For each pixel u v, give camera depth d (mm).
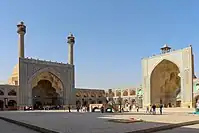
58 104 60250
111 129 11891
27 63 53969
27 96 53062
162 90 53562
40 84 61281
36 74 55125
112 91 71625
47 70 57406
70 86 62000
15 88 51875
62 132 10867
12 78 54938
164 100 53375
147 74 52875
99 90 71625
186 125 15727
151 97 51812
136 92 65500
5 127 15312
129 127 12734
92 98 69062
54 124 14812
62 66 60750
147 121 16656
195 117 21203
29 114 29359
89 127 12922
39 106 58844
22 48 53688
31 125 14391
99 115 25859
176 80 54375
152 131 12344
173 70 52500
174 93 54469
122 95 69125
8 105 50875
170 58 48750
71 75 62438
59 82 60188
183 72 46094
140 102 62781
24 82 53000
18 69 52625
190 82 44625
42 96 61438
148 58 53125
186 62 45719
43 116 24375
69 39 63219
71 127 12977
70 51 63125
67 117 22344
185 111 36938
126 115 25578
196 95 44719
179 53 47188
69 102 61188
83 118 20609
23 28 54094
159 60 50781
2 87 50031
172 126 14281
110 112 34594
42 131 12570
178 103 54094
